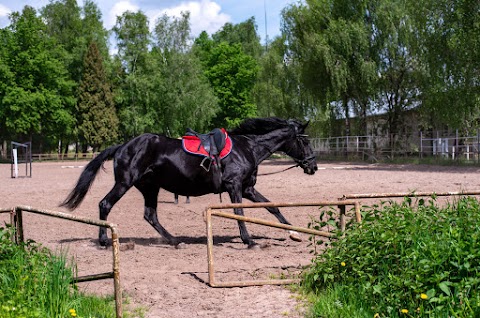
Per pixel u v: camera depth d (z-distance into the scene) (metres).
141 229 10.66
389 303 4.57
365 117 42.03
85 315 4.79
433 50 28.89
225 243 9.03
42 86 55.94
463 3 27.47
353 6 39.44
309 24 40.88
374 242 5.25
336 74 37.38
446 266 4.59
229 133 9.45
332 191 16.84
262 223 6.27
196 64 60.81
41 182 23.84
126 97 62.00
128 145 8.41
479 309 4.08
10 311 4.12
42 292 4.56
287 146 9.52
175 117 60.56
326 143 47.53
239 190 8.68
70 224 11.31
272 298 5.70
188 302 5.62
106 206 8.28
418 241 4.93
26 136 61.19
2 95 54.25
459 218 5.41
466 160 31.48
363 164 35.59
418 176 22.22
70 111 60.34
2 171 34.88
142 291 5.99
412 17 30.48
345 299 5.09
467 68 27.67
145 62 61.56
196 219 11.88
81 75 63.31
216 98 60.62
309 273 5.95
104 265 7.38
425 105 35.41
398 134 40.00
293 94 48.91
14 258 5.10
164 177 8.47
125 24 62.00
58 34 65.06
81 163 49.41
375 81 38.25
